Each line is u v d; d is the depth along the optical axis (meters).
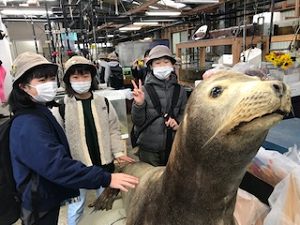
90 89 1.91
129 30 12.62
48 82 1.34
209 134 0.88
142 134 2.03
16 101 1.32
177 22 8.17
